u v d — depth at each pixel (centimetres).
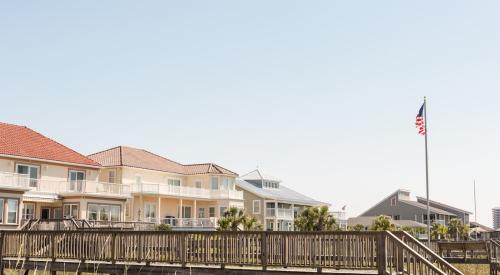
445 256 3047
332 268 1531
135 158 5631
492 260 2742
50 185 4319
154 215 5441
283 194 7500
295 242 1586
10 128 4569
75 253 1900
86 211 4375
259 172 7669
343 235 1530
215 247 1688
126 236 1830
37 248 1975
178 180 6022
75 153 4766
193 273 1694
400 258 1476
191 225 5231
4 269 1670
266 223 6981
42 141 4644
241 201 6244
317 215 5506
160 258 1762
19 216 3775
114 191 4728
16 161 4156
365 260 1496
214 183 6069
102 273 1861
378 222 6444
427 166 3597
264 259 1612
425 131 3619
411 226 8438
